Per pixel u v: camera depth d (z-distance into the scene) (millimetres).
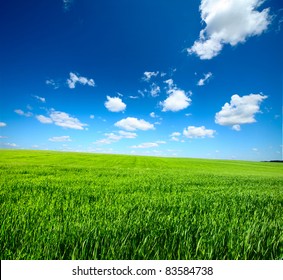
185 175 15625
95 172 15031
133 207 4449
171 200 5504
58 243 2562
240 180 13258
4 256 2389
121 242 2650
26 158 45625
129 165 40312
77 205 4680
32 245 2535
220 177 15031
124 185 8328
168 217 3604
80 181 9297
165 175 14750
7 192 6117
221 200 5875
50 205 4441
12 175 11172
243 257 2527
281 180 14758
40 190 6711
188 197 6133
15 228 2906
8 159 41250
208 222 3463
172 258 2482
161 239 2805
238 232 3021
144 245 2600
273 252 2660
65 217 3633
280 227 3381
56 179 9812
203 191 7699
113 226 3086
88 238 2609
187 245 2613
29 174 11930
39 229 2877
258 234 2984
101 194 6211
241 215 4184
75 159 49875
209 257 2457
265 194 7320
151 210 4180
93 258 2387
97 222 3229
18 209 4043
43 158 48281
